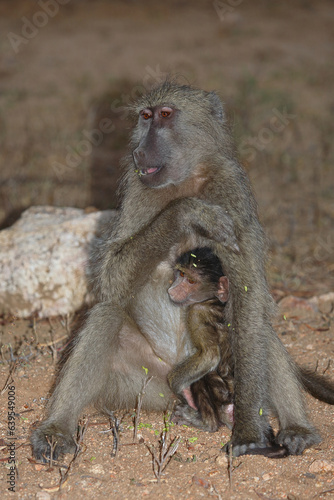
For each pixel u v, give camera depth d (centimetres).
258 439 821
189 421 889
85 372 844
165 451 820
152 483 752
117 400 923
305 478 768
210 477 766
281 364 877
